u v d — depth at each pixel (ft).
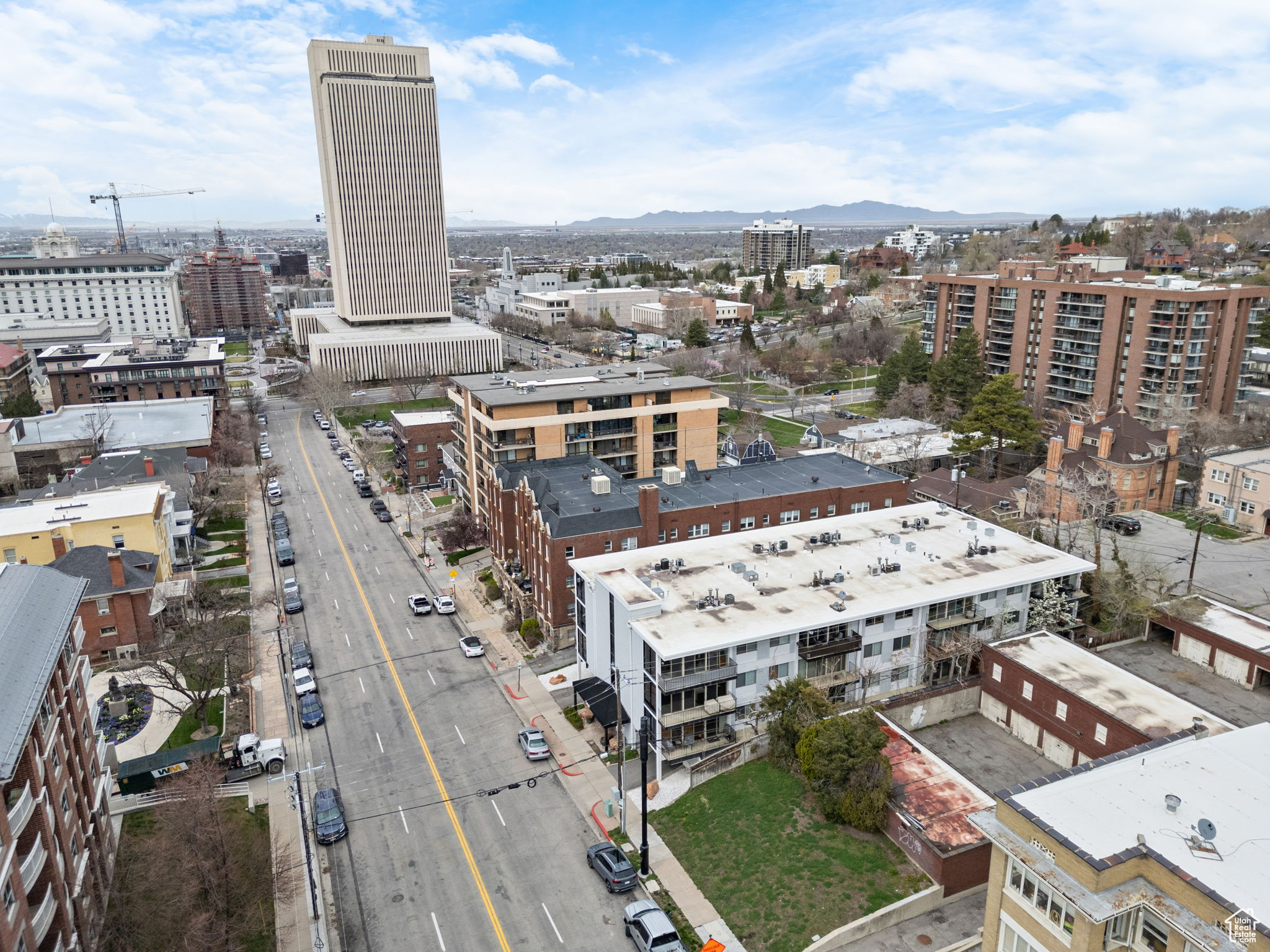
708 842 164.96
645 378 363.15
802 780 176.35
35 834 118.93
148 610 255.50
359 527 373.20
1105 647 225.15
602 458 331.98
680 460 348.18
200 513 356.79
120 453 369.50
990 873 121.49
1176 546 294.87
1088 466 331.77
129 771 183.73
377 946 144.97
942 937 139.13
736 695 190.70
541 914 151.12
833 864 154.10
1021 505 336.49
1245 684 203.72
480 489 338.34
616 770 193.06
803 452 358.84
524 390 331.36
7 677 123.85
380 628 271.49
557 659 247.29
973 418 410.11
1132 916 107.86
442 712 220.84
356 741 208.13
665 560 222.69
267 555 340.18
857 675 196.95
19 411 538.47
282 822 178.19
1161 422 392.27
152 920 147.84
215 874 144.87
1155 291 413.80
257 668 245.86
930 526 254.06
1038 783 123.34
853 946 137.49
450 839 171.83
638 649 190.60
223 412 533.14
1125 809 117.29
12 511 285.64
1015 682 194.18
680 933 144.25
